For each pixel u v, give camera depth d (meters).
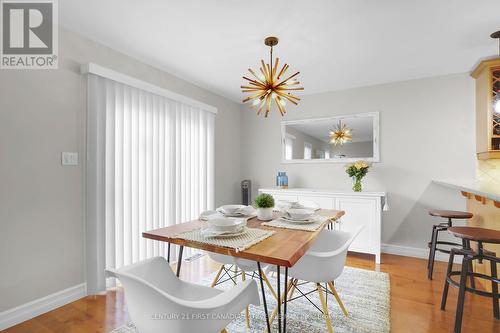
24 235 1.91
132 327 1.82
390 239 3.42
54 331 1.78
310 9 1.93
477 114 2.96
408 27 2.15
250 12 1.97
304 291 2.34
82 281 2.24
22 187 1.90
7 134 1.83
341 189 3.73
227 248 1.24
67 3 1.85
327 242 2.01
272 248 1.24
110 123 2.40
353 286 2.44
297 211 1.90
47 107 2.03
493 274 1.93
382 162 3.49
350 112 3.70
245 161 4.50
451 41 2.38
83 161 2.26
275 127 4.25
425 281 2.57
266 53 2.65
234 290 1.11
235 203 4.38
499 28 2.16
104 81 2.33
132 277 0.94
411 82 3.35
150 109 2.78
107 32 2.24
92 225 2.25
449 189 3.15
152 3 1.86
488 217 2.38
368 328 1.80
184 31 2.24
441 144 3.19
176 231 1.57
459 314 1.72
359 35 2.29
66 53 2.15
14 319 1.84
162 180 2.90
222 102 4.09
